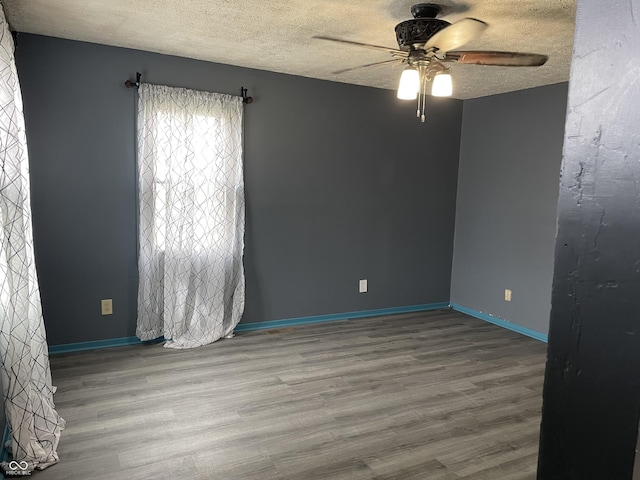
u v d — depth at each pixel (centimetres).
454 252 532
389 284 501
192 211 383
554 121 420
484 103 488
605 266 45
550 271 426
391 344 410
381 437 260
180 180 377
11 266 220
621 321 43
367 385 326
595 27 45
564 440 50
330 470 230
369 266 487
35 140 339
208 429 264
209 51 356
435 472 230
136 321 384
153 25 302
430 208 513
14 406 223
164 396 301
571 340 48
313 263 457
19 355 223
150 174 367
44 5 271
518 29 281
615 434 44
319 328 448
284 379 331
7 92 219
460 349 403
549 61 346
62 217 353
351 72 407
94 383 315
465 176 516
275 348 391
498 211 477
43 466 225
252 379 330
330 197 457
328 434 262
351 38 314
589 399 47
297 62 381
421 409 293
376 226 485
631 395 43
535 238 439
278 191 430
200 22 292
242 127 401
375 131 471
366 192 475
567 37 293
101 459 234
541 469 53
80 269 363
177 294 384
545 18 263
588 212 46
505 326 470
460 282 526
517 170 455
